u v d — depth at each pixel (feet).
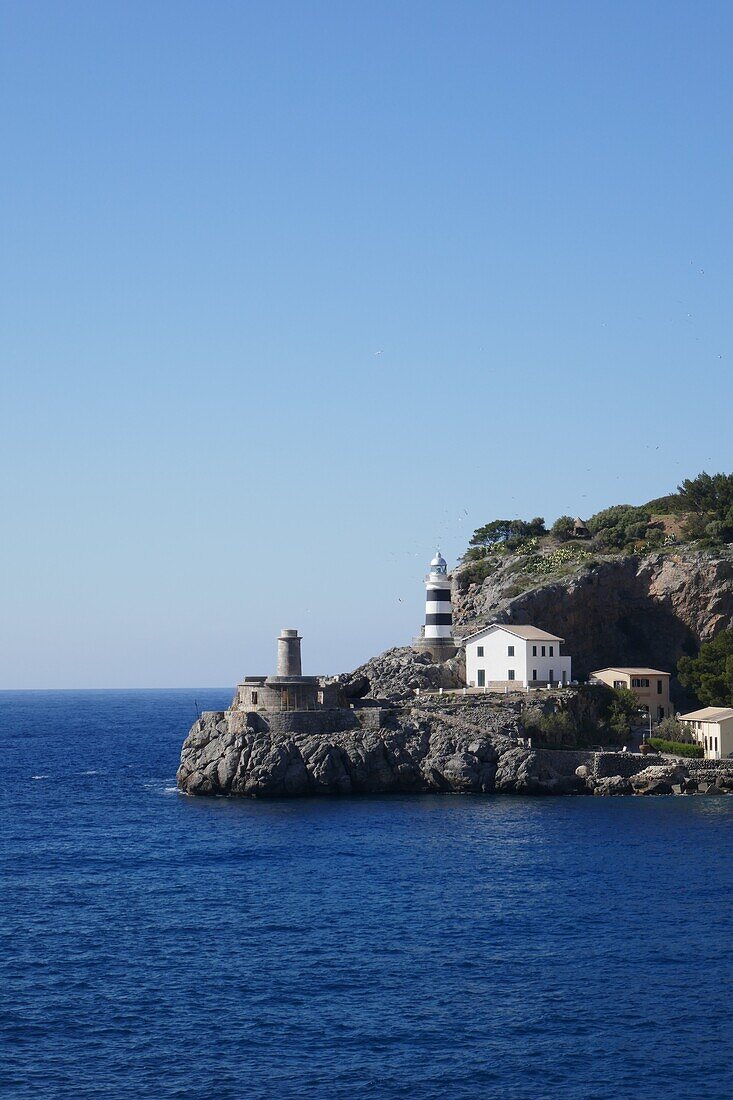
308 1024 212.84
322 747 476.95
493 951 252.42
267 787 474.08
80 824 438.81
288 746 479.00
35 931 275.39
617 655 616.39
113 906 299.38
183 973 241.76
